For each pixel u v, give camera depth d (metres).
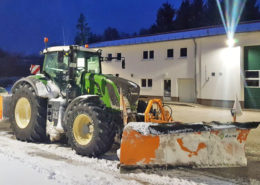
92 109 5.36
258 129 9.18
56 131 6.33
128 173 4.53
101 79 6.00
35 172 4.45
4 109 7.88
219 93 17.31
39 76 7.21
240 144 4.97
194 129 4.64
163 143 4.62
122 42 23.03
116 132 5.62
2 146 6.28
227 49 16.83
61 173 4.46
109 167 4.94
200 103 18.33
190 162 4.71
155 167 4.59
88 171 4.66
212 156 4.80
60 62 6.18
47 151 5.94
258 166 5.21
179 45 19.22
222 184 4.23
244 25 16.78
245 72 16.55
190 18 39.28
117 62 23.14
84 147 5.43
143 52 21.52
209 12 37.59
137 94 6.02
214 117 12.28
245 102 16.69
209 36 17.38
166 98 20.36
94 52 7.10
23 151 5.87
